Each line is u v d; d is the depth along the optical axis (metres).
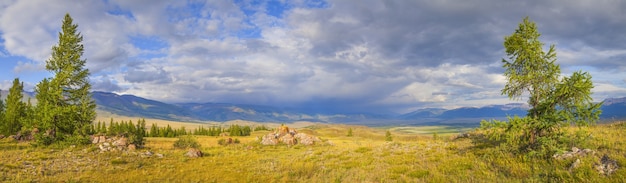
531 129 15.73
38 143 31.72
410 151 23.52
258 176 19.30
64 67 36.28
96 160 23.86
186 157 28.22
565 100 14.84
